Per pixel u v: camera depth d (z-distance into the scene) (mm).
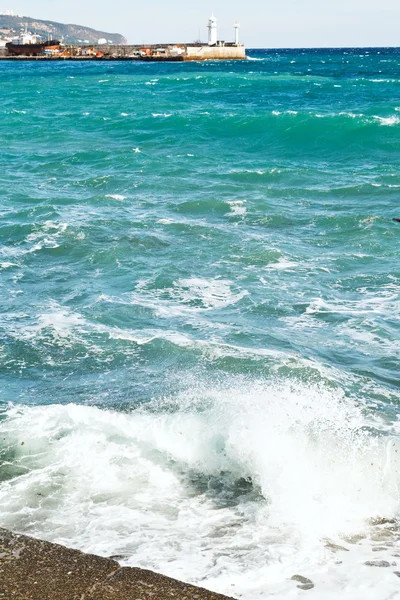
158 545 5469
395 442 6938
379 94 51375
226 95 53125
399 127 30000
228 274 13016
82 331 10273
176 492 6285
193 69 98062
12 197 19875
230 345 9703
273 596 4848
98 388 8531
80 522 5797
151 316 10930
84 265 13594
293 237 15742
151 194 20359
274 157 27781
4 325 10531
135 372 8961
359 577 5074
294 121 32375
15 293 12039
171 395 8195
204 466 6660
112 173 23828
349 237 15578
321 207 18719
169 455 6828
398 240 15203
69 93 57438
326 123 31125
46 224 16234
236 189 20891
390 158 26859
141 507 6031
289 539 5578
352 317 10906
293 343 9898
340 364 9234
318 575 5102
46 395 8391
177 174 23453
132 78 76188
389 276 12852
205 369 8961
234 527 5750
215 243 15047
